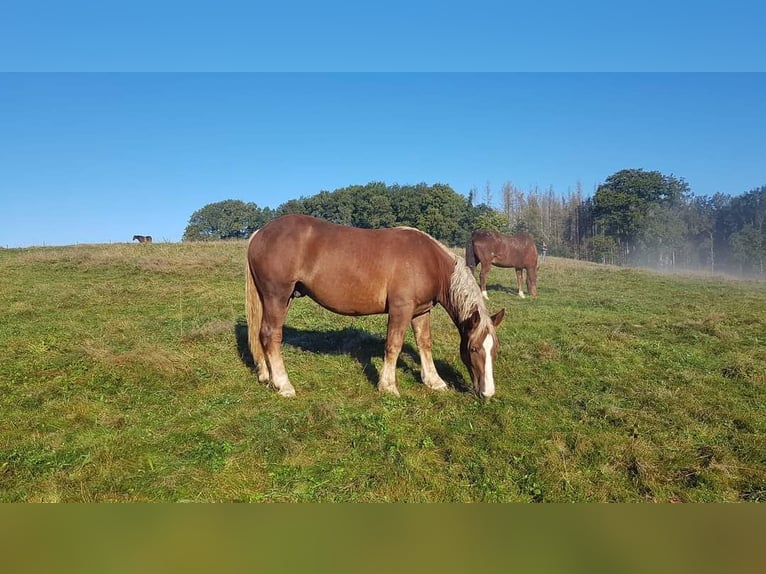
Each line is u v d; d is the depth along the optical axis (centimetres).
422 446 408
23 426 424
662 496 343
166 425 437
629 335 802
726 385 580
